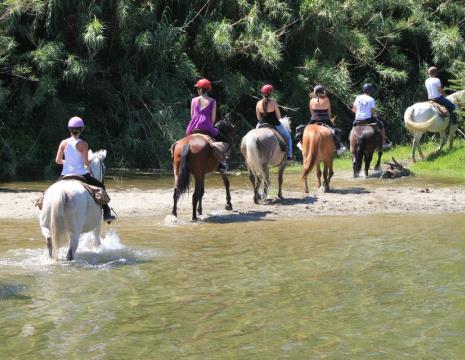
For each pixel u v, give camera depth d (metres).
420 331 6.68
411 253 9.98
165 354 6.08
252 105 25.22
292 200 14.86
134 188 17.00
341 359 5.97
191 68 22.41
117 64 22.50
